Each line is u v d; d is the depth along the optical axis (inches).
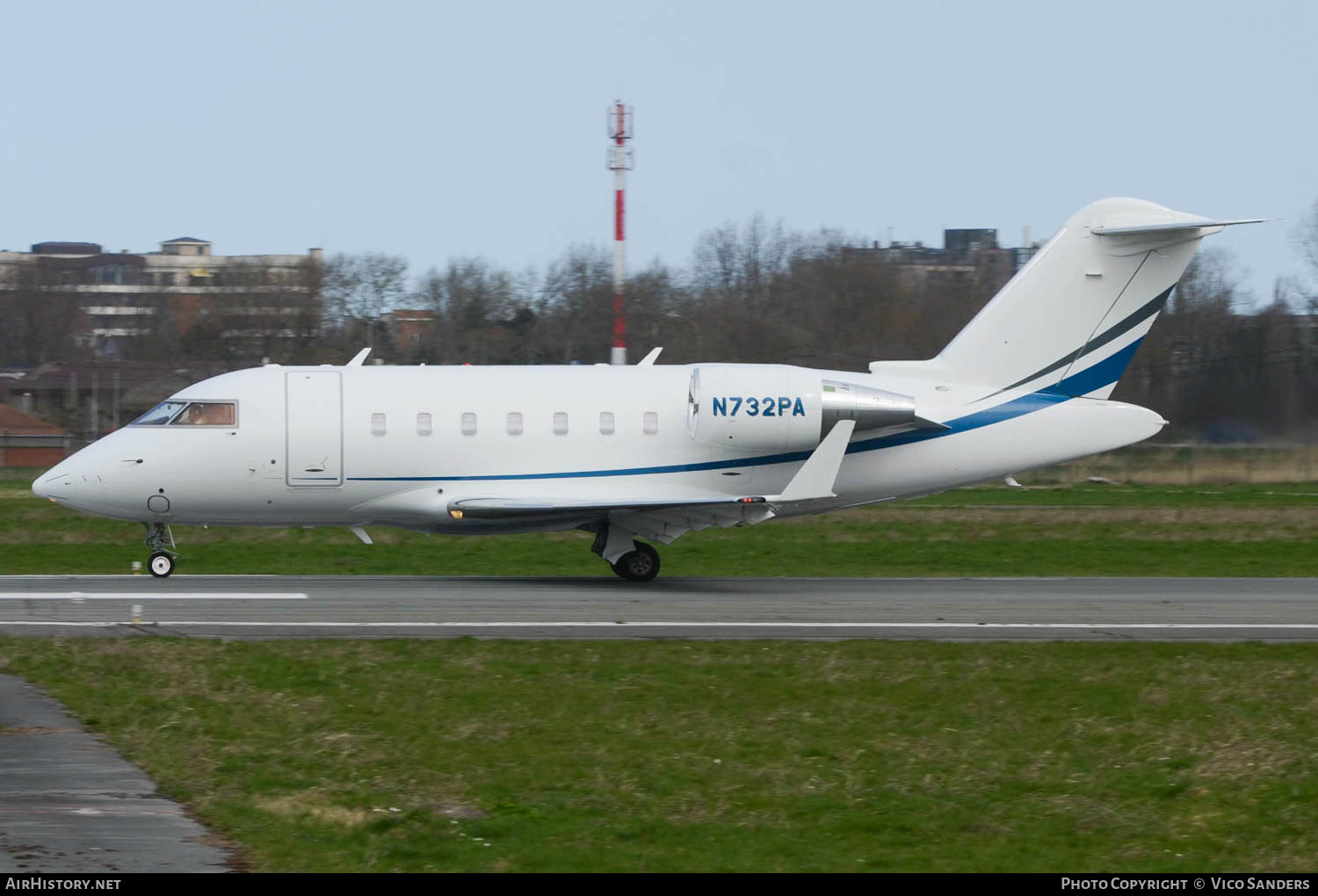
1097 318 3848.4
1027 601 3437.5
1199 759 1996.8
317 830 1630.2
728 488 3730.3
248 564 4124.0
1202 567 4318.4
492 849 1587.1
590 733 2080.5
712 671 2479.1
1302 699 2329.0
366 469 3627.0
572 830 1658.5
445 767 1903.3
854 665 2539.4
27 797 1722.4
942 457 3791.8
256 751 1947.6
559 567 4190.5
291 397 3644.2
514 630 2876.5
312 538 4845.0
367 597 3344.0
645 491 3678.6
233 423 3612.2
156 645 2618.1
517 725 2113.7
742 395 3619.6
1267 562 4436.5
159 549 3782.0
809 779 1875.0
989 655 2637.8
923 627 2984.7
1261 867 1565.0
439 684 2349.9
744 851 1595.7
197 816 1664.6
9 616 2992.1
